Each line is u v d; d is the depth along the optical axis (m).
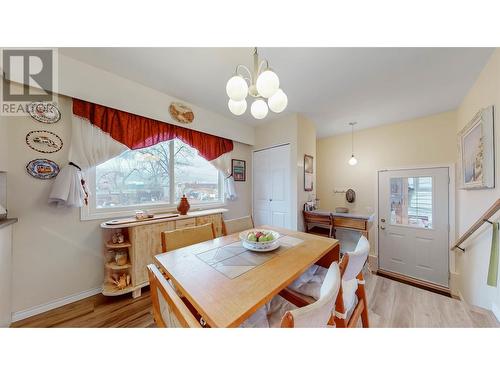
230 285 0.89
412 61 1.69
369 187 3.52
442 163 2.80
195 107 2.69
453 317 1.59
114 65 1.81
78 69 1.74
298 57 1.66
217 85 2.18
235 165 3.38
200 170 2.99
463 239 2.13
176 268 1.06
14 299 1.56
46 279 1.71
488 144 1.61
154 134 2.31
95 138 1.89
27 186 1.62
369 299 1.87
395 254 3.23
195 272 1.01
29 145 1.63
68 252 1.81
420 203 3.00
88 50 1.61
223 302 0.76
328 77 1.95
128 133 2.09
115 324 1.55
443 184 2.79
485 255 1.79
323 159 4.14
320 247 1.39
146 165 2.38
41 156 1.68
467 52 1.57
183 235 1.58
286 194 3.05
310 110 2.78
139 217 2.08
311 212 2.97
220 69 1.87
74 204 1.74
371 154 3.50
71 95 1.71
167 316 0.72
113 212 2.09
